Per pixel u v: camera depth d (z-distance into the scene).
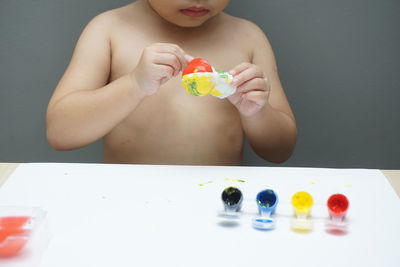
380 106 1.13
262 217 0.57
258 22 1.10
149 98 0.93
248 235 0.54
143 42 0.95
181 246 0.52
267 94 0.80
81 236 0.53
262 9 1.09
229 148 0.96
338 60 1.11
